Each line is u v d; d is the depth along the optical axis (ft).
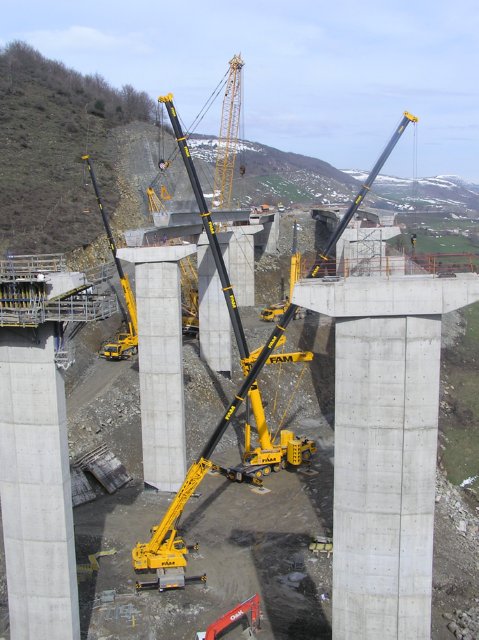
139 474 148.77
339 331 70.74
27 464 80.38
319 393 208.54
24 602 83.87
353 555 73.72
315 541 120.47
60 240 231.50
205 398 180.65
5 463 81.15
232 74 227.20
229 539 122.93
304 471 155.02
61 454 79.97
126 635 94.38
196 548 117.70
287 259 316.40
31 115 367.86
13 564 83.35
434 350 69.36
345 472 72.74
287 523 129.39
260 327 236.22
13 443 80.23
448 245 402.11
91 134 371.35
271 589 106.83
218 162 251.39
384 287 68.18
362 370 70.49
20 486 81.10
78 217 254.27
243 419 181.37
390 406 70.49
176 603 102.32
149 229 151.43
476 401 208.74
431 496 71.82
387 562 73.15
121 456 150.20
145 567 107.65
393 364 69.77
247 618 98.68
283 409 195.72
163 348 134.31
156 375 135.64
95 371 184.55
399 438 70.95
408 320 68.90
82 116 395.96
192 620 98.17
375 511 72.54
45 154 317.63
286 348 221.87
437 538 125.39
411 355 69.46
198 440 166.40
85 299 78.13
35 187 272.51
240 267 270.46
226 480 150.00
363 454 71.82
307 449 156.66
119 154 355.36
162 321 133.28
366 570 73.61
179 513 107.96
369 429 71.26
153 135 408.26
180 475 139.54
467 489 163.73
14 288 76.95
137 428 156.87
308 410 200.23
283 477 151.74
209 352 195.00
